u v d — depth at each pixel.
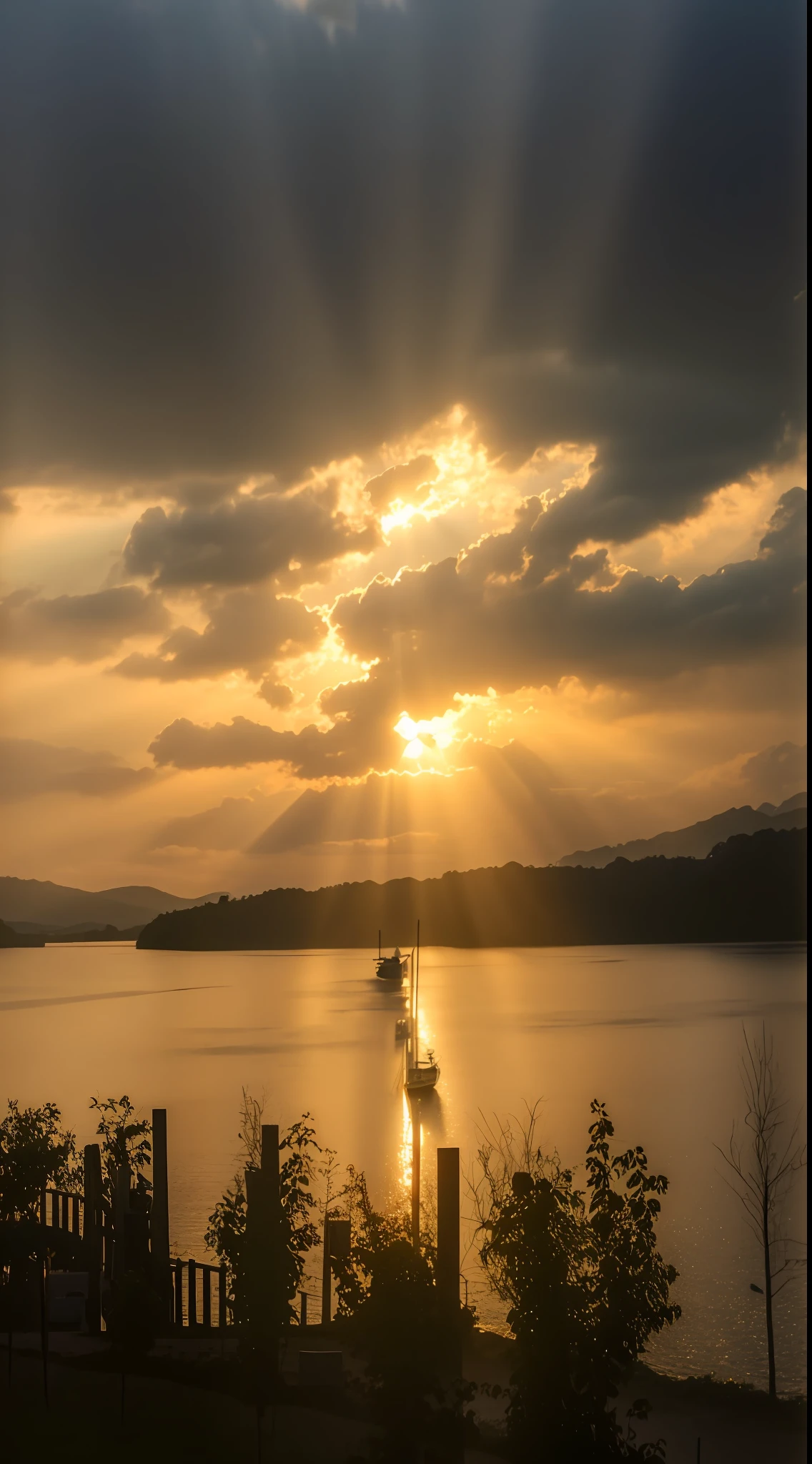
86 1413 24.69
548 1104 116.88
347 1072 151.12
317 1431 23.56
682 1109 111.31
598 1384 18.73
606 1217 19.38
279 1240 22.83
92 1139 92.31
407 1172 78.06
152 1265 32.72
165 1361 28.30
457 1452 19.67
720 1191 69.50
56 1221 40.03
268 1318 22.41
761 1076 68.31
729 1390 32.81
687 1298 49.75
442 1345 20.16
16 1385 26.91
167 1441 22.80
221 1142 92.12
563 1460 18.41
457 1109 115.50
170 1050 181.25
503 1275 20.52
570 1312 18.95
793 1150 59.34
